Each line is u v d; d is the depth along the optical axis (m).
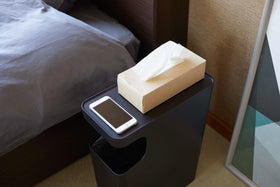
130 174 1.08
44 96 1.19
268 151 1.34
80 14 1.61
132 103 1.05
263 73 1.21
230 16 1.30
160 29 1.45
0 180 1.31
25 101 1.16
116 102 1.06
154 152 1.11
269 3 1.07
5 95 1.14
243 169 1.49
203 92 1.11
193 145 1.29
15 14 1.36
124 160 1.21
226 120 1.63
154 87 1.00
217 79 1.55
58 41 1.25
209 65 1.56
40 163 1.39
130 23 1.56
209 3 1.37
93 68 1.27
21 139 1.21
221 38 1.40
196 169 1.47
